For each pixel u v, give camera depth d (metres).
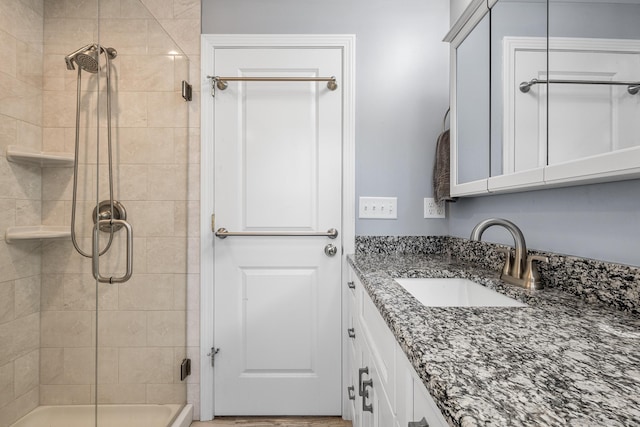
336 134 1.87
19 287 1.07
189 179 1.84
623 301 0.81
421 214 1.90
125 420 1.37
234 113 1.86
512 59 1.13
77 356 1.18
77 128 1.21
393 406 0.78
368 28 1.91
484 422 0.35
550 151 0.94
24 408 1.08
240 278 1.88
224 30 1.87
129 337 1.41
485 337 0.62
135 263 1.45
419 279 1.28
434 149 1.91
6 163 1.04
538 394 0.41
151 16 1.54
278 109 1.87
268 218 1.87
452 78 1.60
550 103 0.94
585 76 0.82
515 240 1.11
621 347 0.58
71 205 1.19
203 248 1.85
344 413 1.86
